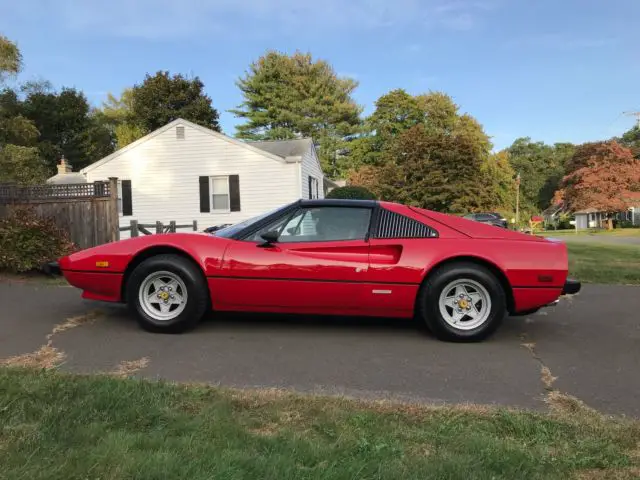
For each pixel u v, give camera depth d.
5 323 5.34
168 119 39.31
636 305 6.72
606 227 49.41
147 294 5.05
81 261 5.12
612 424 3.02
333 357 4.36
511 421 2.97
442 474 2.35
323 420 2.96
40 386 3.28
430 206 35.94
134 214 18.83
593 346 4.80
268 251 4.88
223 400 3.20
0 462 2.35
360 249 4.86
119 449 2.48
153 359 4.23
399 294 4.82
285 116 45.97
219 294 4.92
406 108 47.28
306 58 48.31
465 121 48.12
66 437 2.60
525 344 4.84
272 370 4.00
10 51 16.72
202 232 5.51
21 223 8.41
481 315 4.84
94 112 50.00
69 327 5.20
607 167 47.00
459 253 4.80
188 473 2.29
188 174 18.61
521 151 81.25
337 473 2.32
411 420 3.02
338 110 46.84
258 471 2.33
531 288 4.78
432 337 5.01
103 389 3.24
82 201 9.99
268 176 18.30
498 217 30.77
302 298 4.88
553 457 2.57
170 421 2.85
